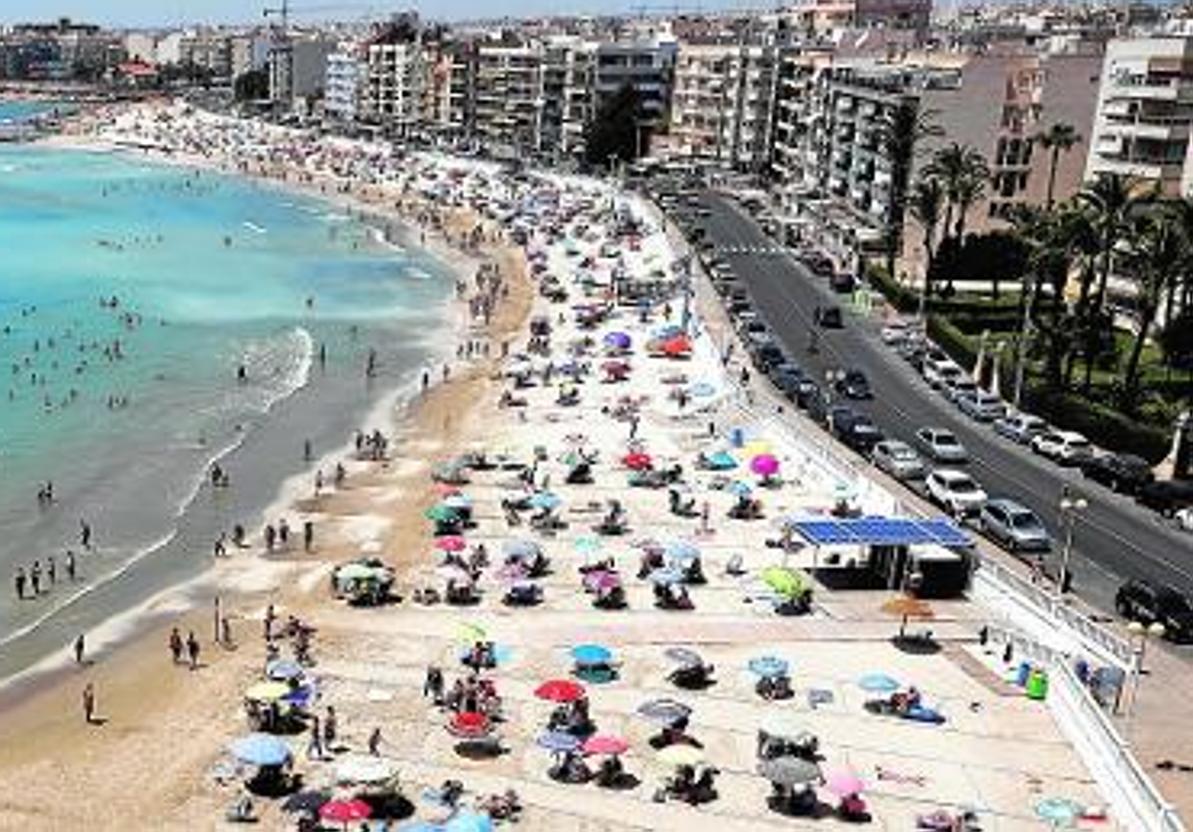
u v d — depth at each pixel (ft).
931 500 260.42
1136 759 160.56
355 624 214.28
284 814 160.15
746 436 321.32
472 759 170.40
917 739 172.96
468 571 229.25
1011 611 208.44
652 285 504.43
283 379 396.37
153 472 303.68
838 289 499.92
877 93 601.21
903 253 527.81
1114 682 174.60
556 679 190.29
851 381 347.15
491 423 344.69
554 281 540.52
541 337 440.86
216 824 159.22
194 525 270.87
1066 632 194.90
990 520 242.78
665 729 173.47
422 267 622.13
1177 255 308.60
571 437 326.44
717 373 375.86
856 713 179.52
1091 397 322.55
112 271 568.82
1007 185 526.16
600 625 209.97
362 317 497.05
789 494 280.10
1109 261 363.56
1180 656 191.62
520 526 261.65
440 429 344.49
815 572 228.63
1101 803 158.61
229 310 497.46
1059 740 173.78
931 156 521.65
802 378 349.82
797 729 168.14
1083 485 279.28
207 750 178.09
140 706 192.75
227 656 208.64
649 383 382.42
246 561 251.39
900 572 219.82
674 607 216.33
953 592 217.56
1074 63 520.42
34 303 485.97
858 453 297.33
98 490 289.33
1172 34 463.42
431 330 477.36
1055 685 181.68
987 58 529.45
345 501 287.48
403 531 266.57
